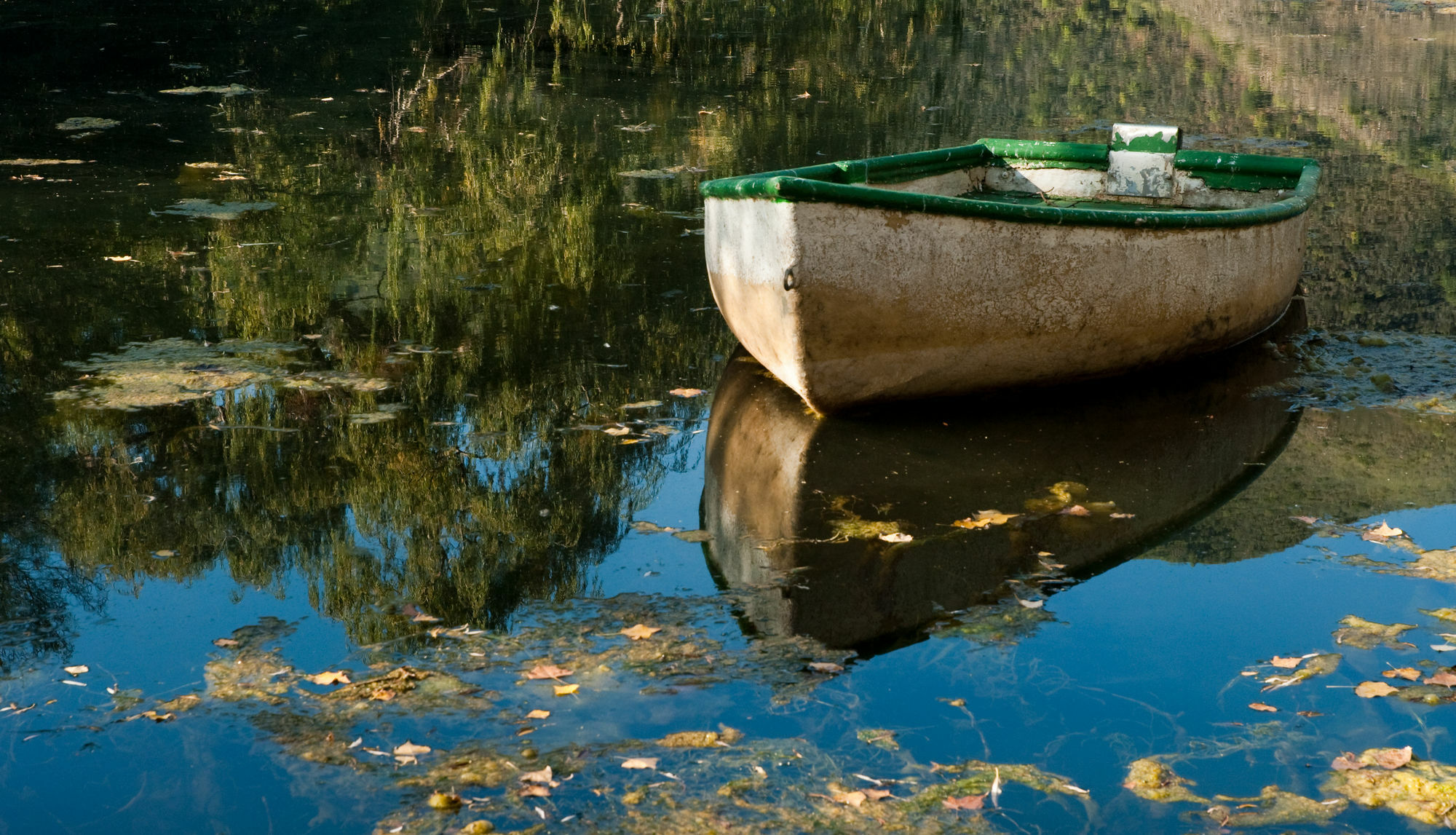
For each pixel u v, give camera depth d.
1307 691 3.24
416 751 2.91
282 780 2.81
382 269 6.90
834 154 9.71
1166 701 3.19
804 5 17.91
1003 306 4.91
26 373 5.31
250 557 3.91
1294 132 11.25
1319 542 4.07
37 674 3.24
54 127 9.90
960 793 2.80
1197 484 4.50
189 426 4.85
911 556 3.93
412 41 14.22
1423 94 13.10
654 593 3.71
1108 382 5.49
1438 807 2.76
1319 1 20.33
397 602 3.64
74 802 2.74
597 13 16.45
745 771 2.86
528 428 4.94
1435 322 6.38
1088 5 19.72
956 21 17.42
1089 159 7.07
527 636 3.45
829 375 4.81
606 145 9.85
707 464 4.64
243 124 10.23
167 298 6.30
